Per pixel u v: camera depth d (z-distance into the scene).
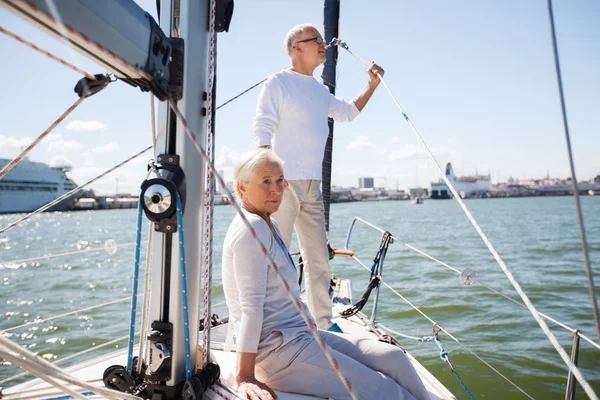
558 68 0.78
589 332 5.88
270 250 1.58
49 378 0.99
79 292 8.30
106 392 1.12
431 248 14.92
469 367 4.80
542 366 4.81
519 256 13.16
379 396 1.49
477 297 7.44
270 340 1.56
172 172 1.36
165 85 1.18
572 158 0.74
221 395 1.52
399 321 6.30
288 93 2.25
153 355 1.40
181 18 1.43
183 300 1.38
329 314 2.40
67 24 0.88
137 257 1.38
